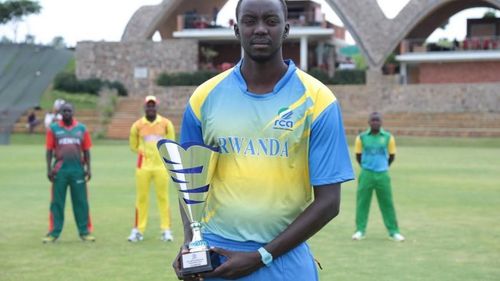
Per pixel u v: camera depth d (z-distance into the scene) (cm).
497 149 3603
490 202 1539
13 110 4678
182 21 5297
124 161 2720
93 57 5241
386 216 1071
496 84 4566
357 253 959
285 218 362
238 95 367
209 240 368
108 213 1362
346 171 363
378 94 4781
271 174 361
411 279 801
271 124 360
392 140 1081
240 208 362
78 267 870
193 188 362
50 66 5794
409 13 5059
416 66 5409
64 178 1055
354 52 5575
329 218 361
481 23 5375
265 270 356
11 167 2428
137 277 813
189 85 4997
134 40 5294
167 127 1070
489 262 898
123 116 4559
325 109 363
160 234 1128
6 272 841
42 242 1051
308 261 372
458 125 4306
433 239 1073
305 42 5059
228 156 366
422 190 1778
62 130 1054
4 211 1391
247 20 358
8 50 6128
